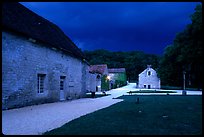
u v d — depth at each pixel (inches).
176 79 2183.8
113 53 4579.2
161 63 2242.9
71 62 812.0
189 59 813.2
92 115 368.2
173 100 708.7
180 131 244.1
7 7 560.7
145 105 537.3
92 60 4256.9
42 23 756.0
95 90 1612.9
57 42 711.1
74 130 250.8
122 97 914.7
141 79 2418.8
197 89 1839.3
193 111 416.5
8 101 468.1
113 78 2982.3
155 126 271.4
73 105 569.0
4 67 456.4
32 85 558.9
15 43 492.4
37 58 581.9
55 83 682.8
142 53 4451.3
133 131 243.9
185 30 788.6
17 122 316.8
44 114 398.9
